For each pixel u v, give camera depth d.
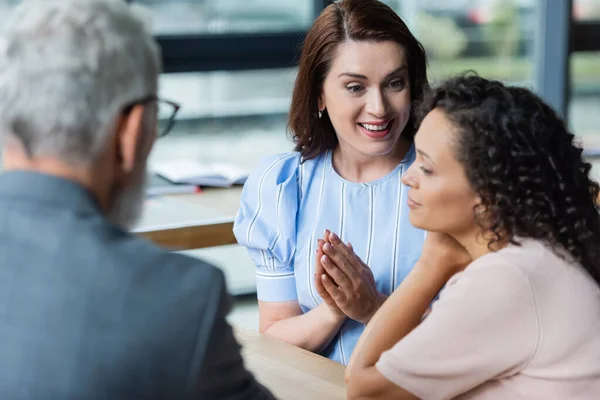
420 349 1.50
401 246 2.25
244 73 4.44
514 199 1.52
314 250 2.31
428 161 1.58
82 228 1.14
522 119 1.53
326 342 2.26
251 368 1.95
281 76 4.54
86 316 1.08
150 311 1.10
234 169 3.64
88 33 1.16
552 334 1.46
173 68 4.26
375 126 2.18
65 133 1.15
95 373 1.06
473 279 1.50
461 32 4.90
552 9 4.91
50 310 1.08
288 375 1.92
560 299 1.48
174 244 2.82
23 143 1.15
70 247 1.12
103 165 1.20
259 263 2.40
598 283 1.60
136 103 1.21
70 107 1.14
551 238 1.54
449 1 4.85
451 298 1.51
